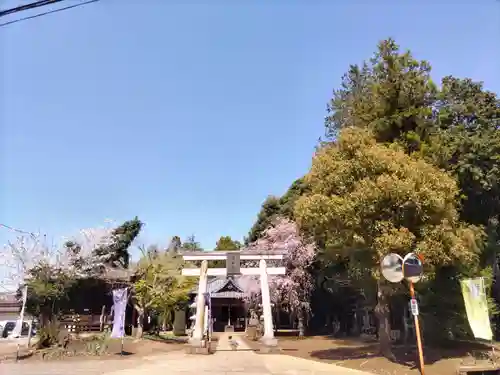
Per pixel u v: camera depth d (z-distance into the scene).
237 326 47.62
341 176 17.17
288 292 32.84
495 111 24.70
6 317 38.06
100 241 32.97
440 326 20.38
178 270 32.38
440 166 20.23
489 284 20.44
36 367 16.84
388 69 21.48
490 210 23.41
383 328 18.34
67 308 29.52
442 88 25.36
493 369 15.34
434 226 16.12
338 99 28.44
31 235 25.14
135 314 34.62
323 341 28.75
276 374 15.14
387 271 12.87
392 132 21.16
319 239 19.77
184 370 16.19
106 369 16.38
